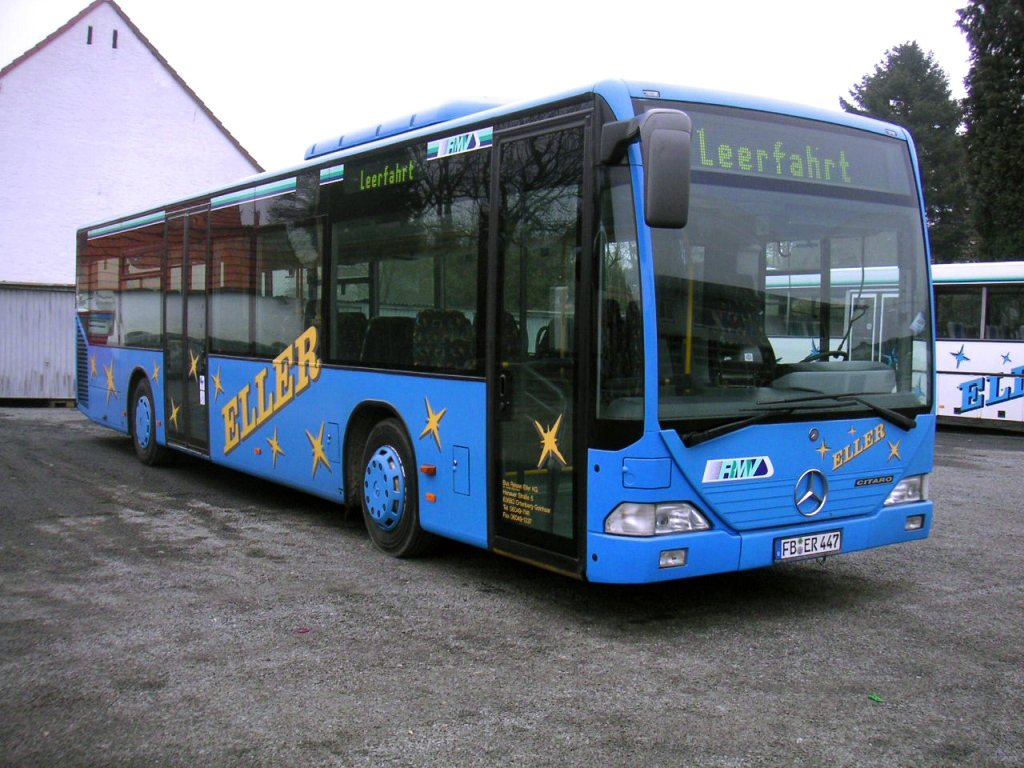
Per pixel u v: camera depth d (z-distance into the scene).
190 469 11.50
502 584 6.45
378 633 5.40
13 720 4.18
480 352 6.13
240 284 9.23
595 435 5.21
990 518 9.07
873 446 5.90
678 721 4.21
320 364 7.91
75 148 29.27
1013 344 17.16
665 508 5.12
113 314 12.59
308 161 8.20
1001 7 30.20
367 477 7.35
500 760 3.81
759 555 5.41
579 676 4.75
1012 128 30.06
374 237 7.27
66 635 5.31
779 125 5.70
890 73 58.16
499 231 5.98
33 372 20.78
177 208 10.61
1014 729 4.16
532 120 5.75
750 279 5.46
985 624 5.69
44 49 28.84
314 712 4.28
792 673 4.83
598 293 5.21
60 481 10.57
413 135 6.88
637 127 4.98
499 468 5.98
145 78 30.34
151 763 3.77
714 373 5.29
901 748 3.96
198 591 6.21
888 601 6.17
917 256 6.24
